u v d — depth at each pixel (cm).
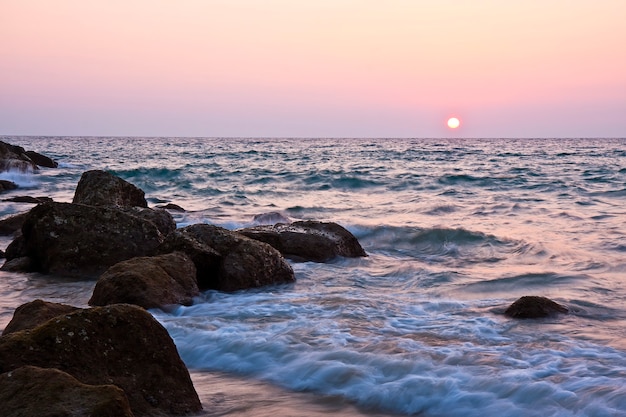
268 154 7638
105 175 1916
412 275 1411
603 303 1127
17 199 2653
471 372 735
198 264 1270
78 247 1445
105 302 1075
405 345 844
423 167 5072
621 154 7175
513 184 3591
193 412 634
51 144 13100
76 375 589
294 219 2378
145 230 1487
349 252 1634
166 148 10331
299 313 1046
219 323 971
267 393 715
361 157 6819
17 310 805
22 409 495
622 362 771
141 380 620
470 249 1788
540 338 891
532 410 639
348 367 764
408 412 664
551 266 1516
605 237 1888
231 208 2788
